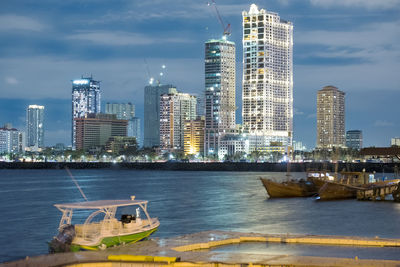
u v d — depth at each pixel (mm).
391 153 150750
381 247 56094
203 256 48000
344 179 153750
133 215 59344
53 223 95000
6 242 75125
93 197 163875
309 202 127625
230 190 189750
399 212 103000
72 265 43312
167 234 80312
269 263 44125
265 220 94938
